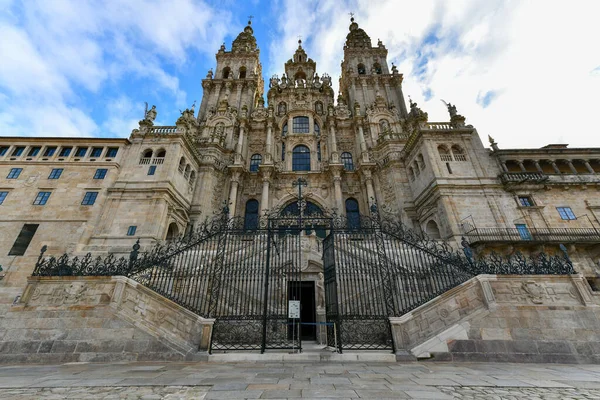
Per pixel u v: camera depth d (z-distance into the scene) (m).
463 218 22.66
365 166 34.19
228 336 11.36
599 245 20.00
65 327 10.26
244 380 6.66
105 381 6.59
